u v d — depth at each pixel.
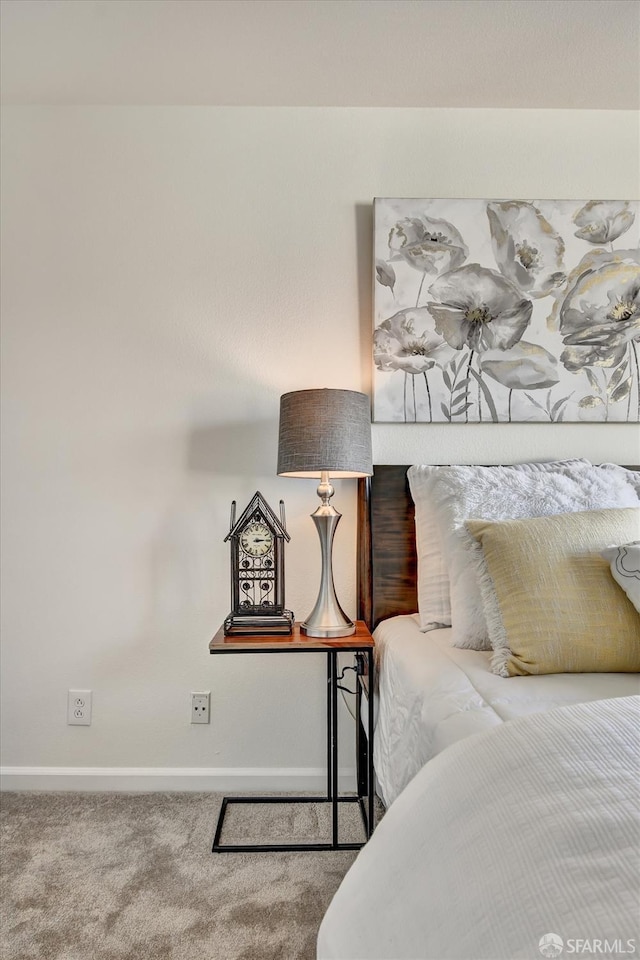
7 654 2.17
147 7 1.77
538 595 1.47
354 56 1.98
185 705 2.17
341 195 2.25
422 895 0.79
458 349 2.20
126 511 2.19
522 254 2.21
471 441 2.22
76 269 2.22
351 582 2.21
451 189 2.26
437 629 1.87
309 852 1.75
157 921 1.45
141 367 2.21
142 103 2.23
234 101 2.22
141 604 2.18
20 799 2.07
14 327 2.20
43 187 2.22
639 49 1.95
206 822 1.92
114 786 2.15
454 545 1.78
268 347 2.22
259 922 1.45
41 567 2.18
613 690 1.31
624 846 0.66
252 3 1.76
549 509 1.82
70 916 1.46
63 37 1.89
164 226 2.23
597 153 2.26
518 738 0.92
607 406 2.21
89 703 2.16
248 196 2.24
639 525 1.61
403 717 1.51
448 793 0.90
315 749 2.18
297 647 1.74
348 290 2.24
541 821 0.74
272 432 2.21
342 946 0.89
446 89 2.15
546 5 1.78
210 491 2.19
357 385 2.23
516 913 0.64
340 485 2.22
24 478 2.18
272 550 1.92
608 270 2.22
